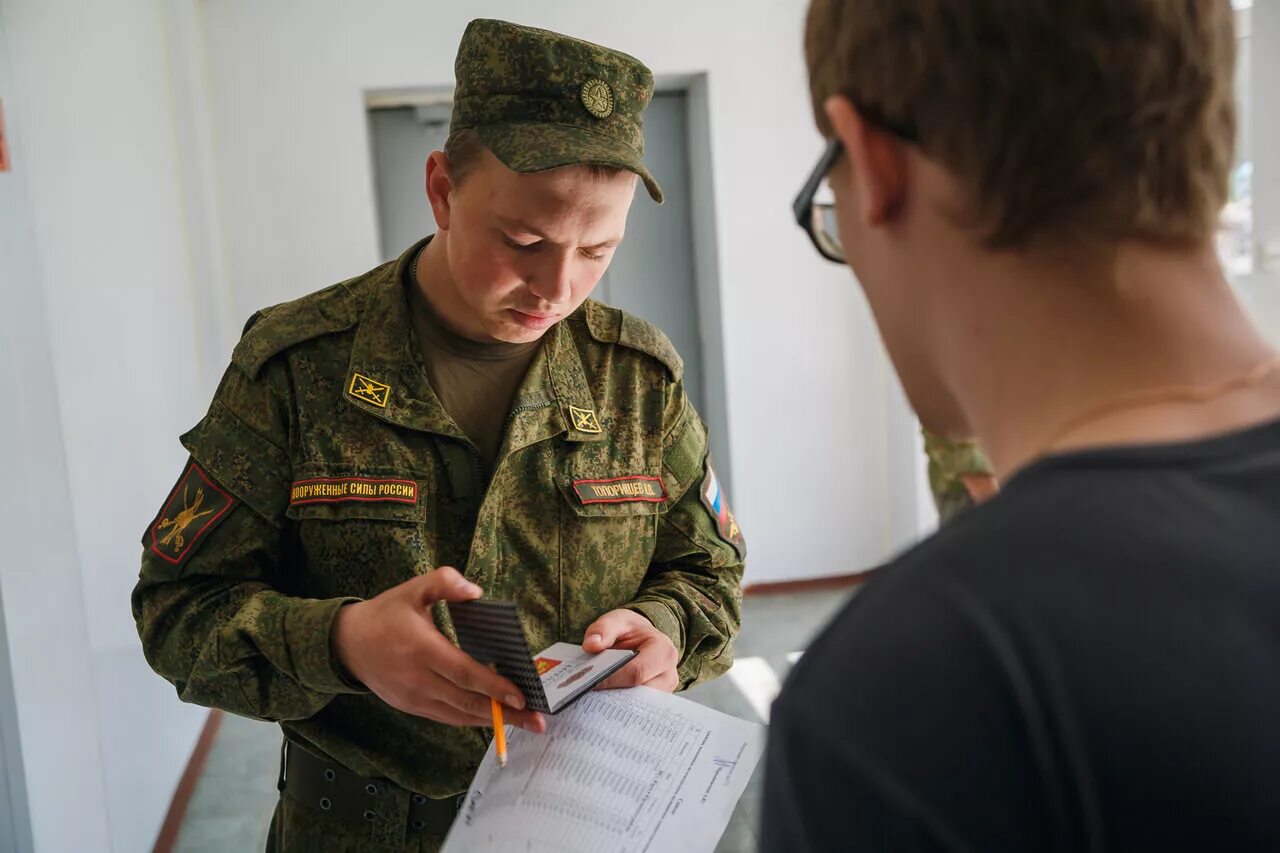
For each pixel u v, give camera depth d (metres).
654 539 1.24
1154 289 0.41
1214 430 0.39
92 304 2.21
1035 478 0.40
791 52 3.84
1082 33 0.40
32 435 1.71
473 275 1.06
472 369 1.16
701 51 3.79
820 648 0.40
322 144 3.62
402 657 0.91
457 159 1.07
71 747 1.79
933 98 0.42
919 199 0.45
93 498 2.13
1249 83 2.60
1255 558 0.36
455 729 1.08
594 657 1.02
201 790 2.78
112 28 2.55
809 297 3.99
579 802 0.89
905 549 0.43
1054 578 0.36
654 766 0.92
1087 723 0.34
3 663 1.55
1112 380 0.41
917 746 0.36
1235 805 0.33
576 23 3.71
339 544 1.07
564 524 1.16
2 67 1.71
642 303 4.18
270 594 1.03
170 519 1.08
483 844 0.90
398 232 3.95
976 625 0.36
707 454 1.31
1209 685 0.34
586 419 1.18
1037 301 0.42
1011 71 0.40
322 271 3.66
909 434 4.02
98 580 2.13
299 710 1.02
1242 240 2.62
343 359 1.12
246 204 3.61
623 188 1.06
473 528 1.12
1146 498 0.38
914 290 0.47
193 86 3.37
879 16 0.44
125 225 2.52
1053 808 0.34
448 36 3.62
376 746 1.09
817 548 4.16
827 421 4.09
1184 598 0.35
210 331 3.37
